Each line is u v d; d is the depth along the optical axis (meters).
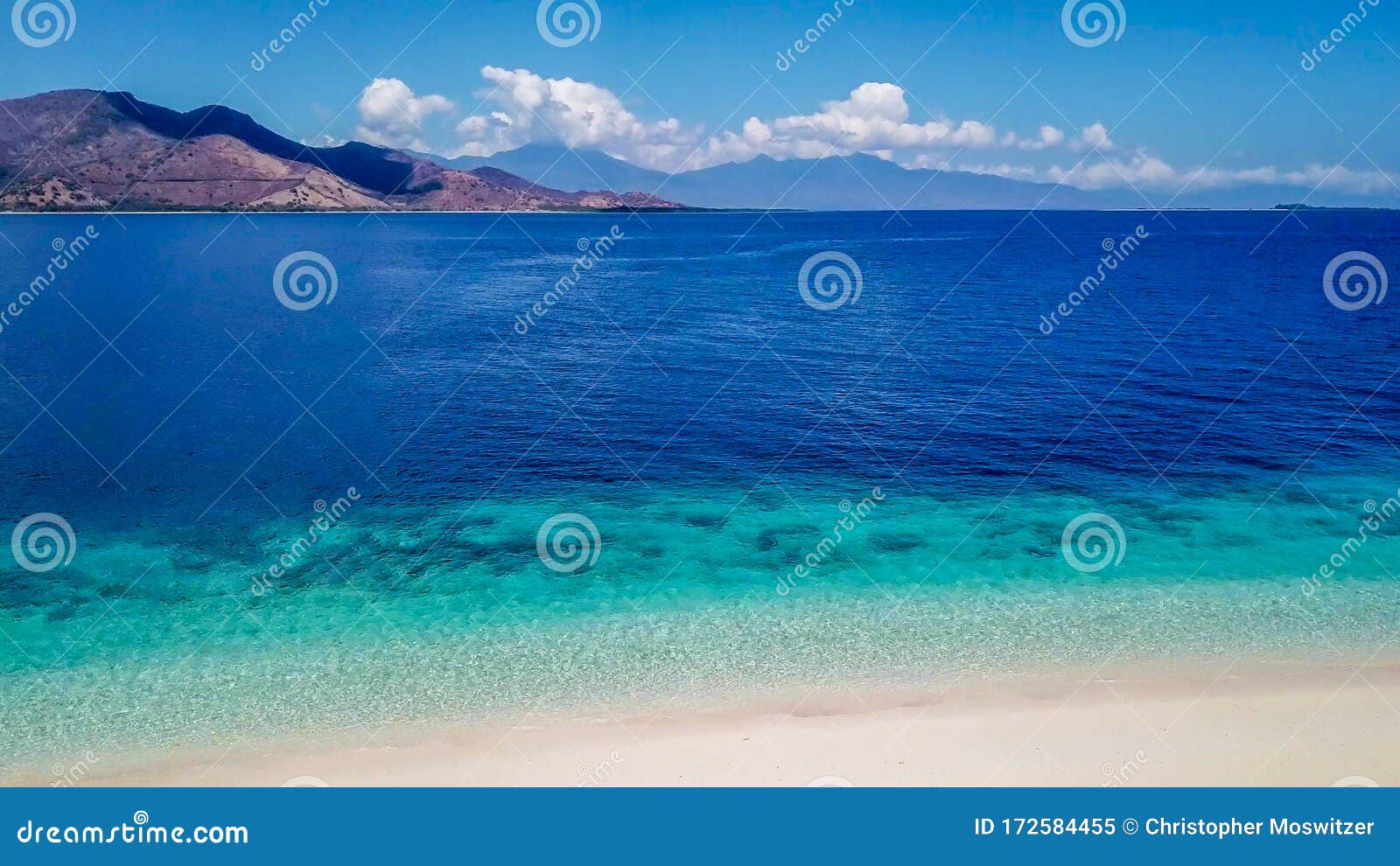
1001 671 14.11
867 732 12.26
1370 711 12.58
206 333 51.47
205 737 12.45
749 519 22.22
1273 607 16.55
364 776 11.41
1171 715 12.57
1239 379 38.06
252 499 23.58
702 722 12.62
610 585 18.09
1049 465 26.62
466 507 23.09
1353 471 25.64
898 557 19.55
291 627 16.14
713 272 94.19
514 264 104.94
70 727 12.75
